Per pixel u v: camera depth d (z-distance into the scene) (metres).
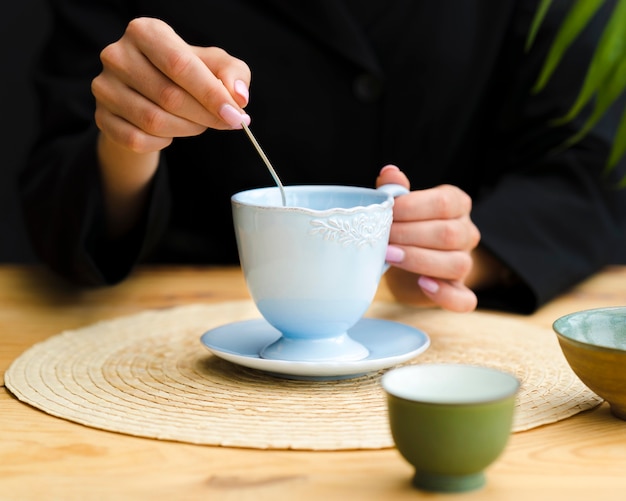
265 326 0.94
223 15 1.33
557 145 1.25
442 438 0.66
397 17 1.33
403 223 0.97
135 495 0.67
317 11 1.30
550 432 0.76
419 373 0.71
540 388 0.83
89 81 1.27
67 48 1.31
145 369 0.87
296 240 0.81
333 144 1.35
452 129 1.36
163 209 1.14
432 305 1.06
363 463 0.71
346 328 0.86
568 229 1.16
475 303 1.00
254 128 1.35
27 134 1.85
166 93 0.89
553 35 1.30
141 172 1.08
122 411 0.78
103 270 1.12
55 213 1.09
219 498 0.67
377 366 0.83
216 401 0.80
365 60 1.30
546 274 1.07
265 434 0.75
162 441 0.74
